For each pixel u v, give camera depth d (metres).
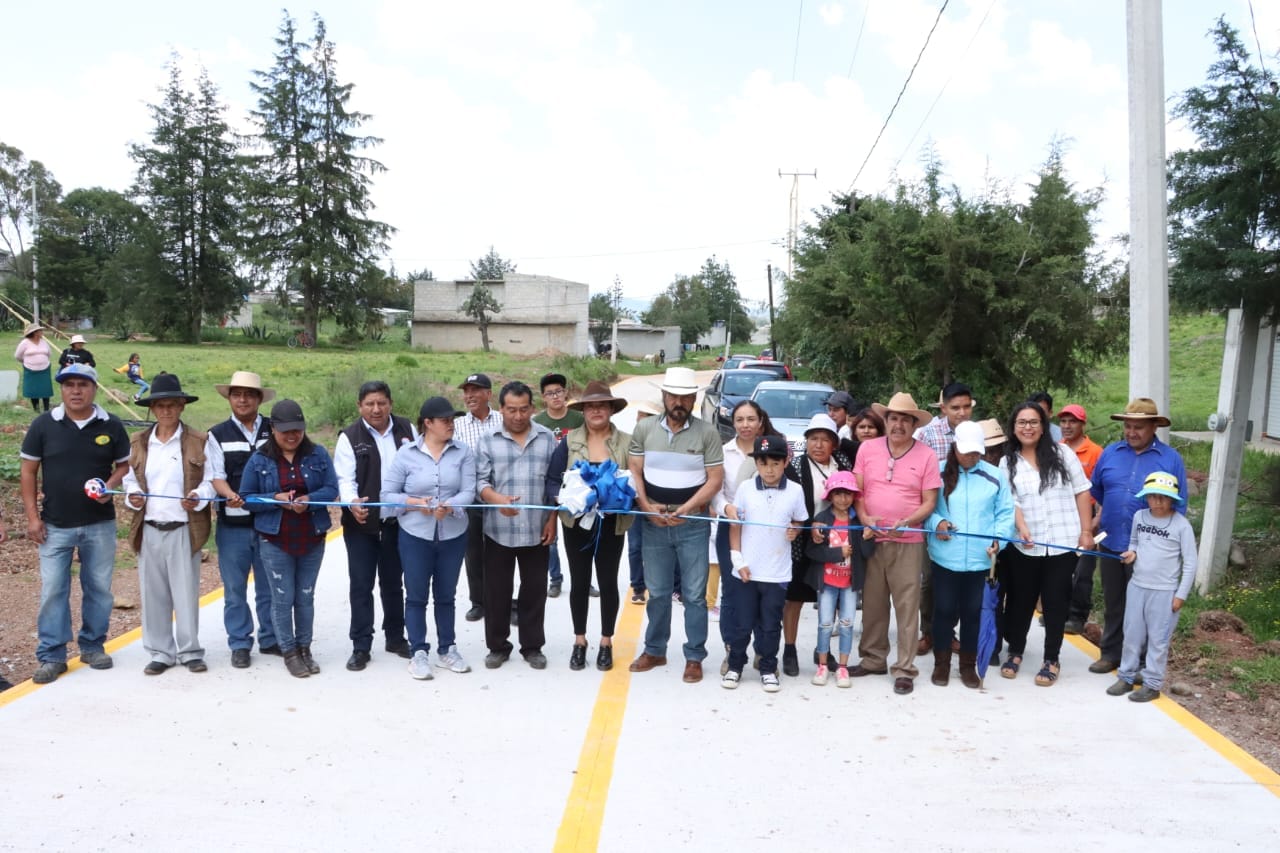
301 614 5.77
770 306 40.25
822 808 4.13
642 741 4.83
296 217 62.69
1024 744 4.86
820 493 5.93
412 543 5.66
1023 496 5.87
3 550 8.30
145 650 6.00
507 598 5.96
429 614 7.32
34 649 6.17
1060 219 13.87
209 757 4.50
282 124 62.16
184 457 5.61
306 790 4.20
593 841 3.82
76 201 79.62
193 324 60.06
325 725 4.93
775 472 5.45
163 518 5.53
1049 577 5.80
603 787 4.30
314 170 62.09
